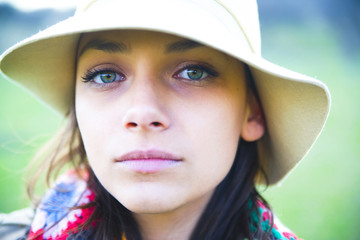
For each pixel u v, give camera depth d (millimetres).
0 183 2834
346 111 4988
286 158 1255
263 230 1282
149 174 969
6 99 5062
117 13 951
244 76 1151
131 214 1218
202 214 1230
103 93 1046
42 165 1573
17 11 6844
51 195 1422
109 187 1031
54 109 1494
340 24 8062
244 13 1139
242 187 1279
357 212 2836
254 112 1233
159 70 1008
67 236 1254
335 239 2559
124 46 1001
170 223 1193
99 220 1280
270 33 7883
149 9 945
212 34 925
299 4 8445
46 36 942
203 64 1035
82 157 1428
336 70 6355
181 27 886
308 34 7816
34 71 1282
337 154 3922
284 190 3197
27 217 1454
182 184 989
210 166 1025
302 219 2756
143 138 956
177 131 980
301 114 1117
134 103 968
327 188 3223
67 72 1324
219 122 1038
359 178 3402
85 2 1104
